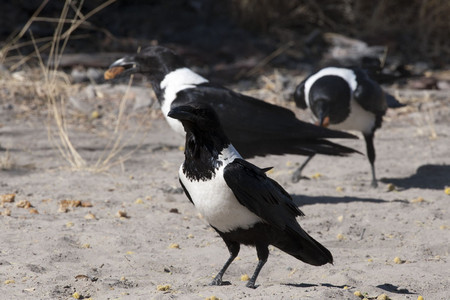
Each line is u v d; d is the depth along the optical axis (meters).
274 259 8.49
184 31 22.39
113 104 17.59
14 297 6.73
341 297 6.71
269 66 21.14
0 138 14.80
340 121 12.59
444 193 11.96
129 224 9.72
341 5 24.12
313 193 11.87
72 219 9.82
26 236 8.84
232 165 6.73
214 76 20.28
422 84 20.47
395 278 7.68
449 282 7.58
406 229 9.92
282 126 11.06
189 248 8.88
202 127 6.77
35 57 19.89
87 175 12.63
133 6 23.39
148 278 7.67
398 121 17.70
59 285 7.11
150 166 13.63
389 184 12.59
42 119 16.39
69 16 21.56
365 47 22.59
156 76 11.59
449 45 23.31
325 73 12.76
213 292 6.88
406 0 24.36
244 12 22.89
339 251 9.01
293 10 23.80
